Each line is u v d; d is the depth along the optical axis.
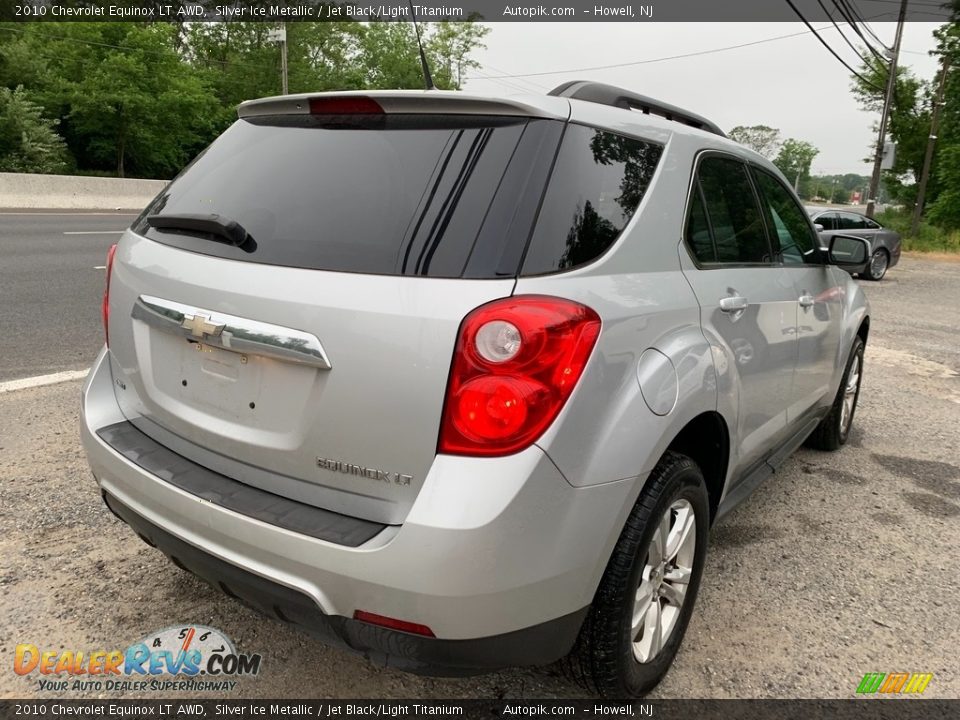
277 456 1.94
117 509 2.30
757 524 3.61
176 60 35.00
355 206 1.95
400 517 1.77
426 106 2.04
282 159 2.19
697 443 2.58
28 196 20.25
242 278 1.96
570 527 1.80
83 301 7.54
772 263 3.12
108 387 2.53
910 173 35.28
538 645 1.86
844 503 3.90
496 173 1.86
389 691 2.33
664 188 2.33
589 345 1.80
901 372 6.99
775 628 2.74
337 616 1.80
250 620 2.63
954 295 13.67
